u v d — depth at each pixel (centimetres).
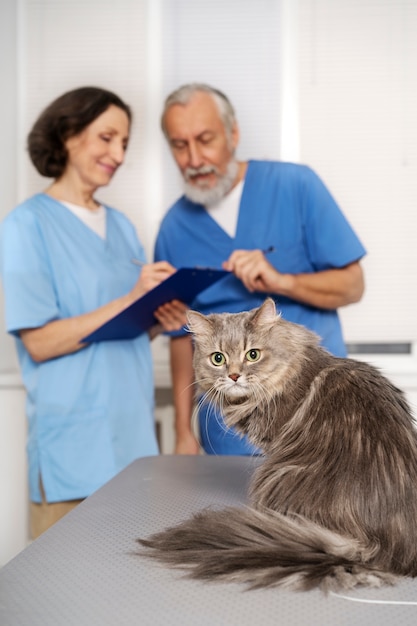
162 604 86
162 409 303
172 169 306
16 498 288
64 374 194
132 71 306
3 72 302
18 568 100
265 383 130
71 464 193
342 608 85
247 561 95
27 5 307
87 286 201
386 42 299
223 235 244
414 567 97
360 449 108
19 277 190
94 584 93
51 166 208
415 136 299
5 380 283
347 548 97
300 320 231
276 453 121
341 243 236
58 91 308
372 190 301
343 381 122
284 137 302
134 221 307
